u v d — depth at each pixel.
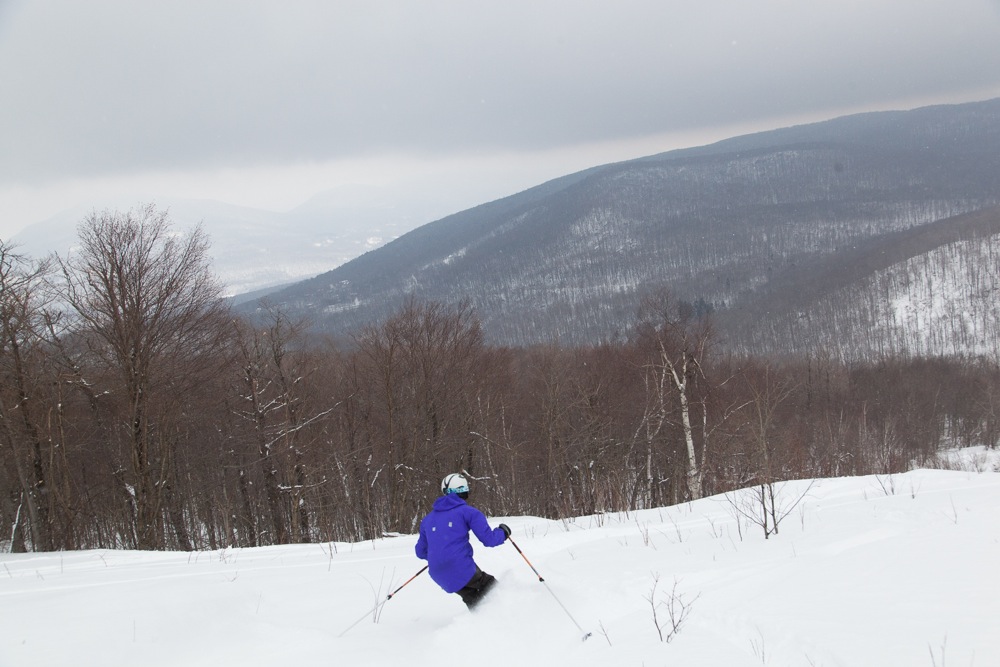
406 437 27.92
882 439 43.56
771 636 3.96
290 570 8.41
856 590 4.45
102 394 19.28
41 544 19.41
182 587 6.48
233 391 25.47
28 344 18.23
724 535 8.32
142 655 4.60
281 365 26.05
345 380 30.34
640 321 34.38
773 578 5.23
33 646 4.62
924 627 3.64
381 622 5.64
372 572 7.93
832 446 37.06
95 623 5.01
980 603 3.84
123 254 18.58
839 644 3.62
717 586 5.41
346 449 29.39
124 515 24.16
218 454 26.27
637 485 30.39
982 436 55.84
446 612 5.91
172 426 22.41
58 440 19.94
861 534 6.68
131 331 18.55
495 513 31.94
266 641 5.01
